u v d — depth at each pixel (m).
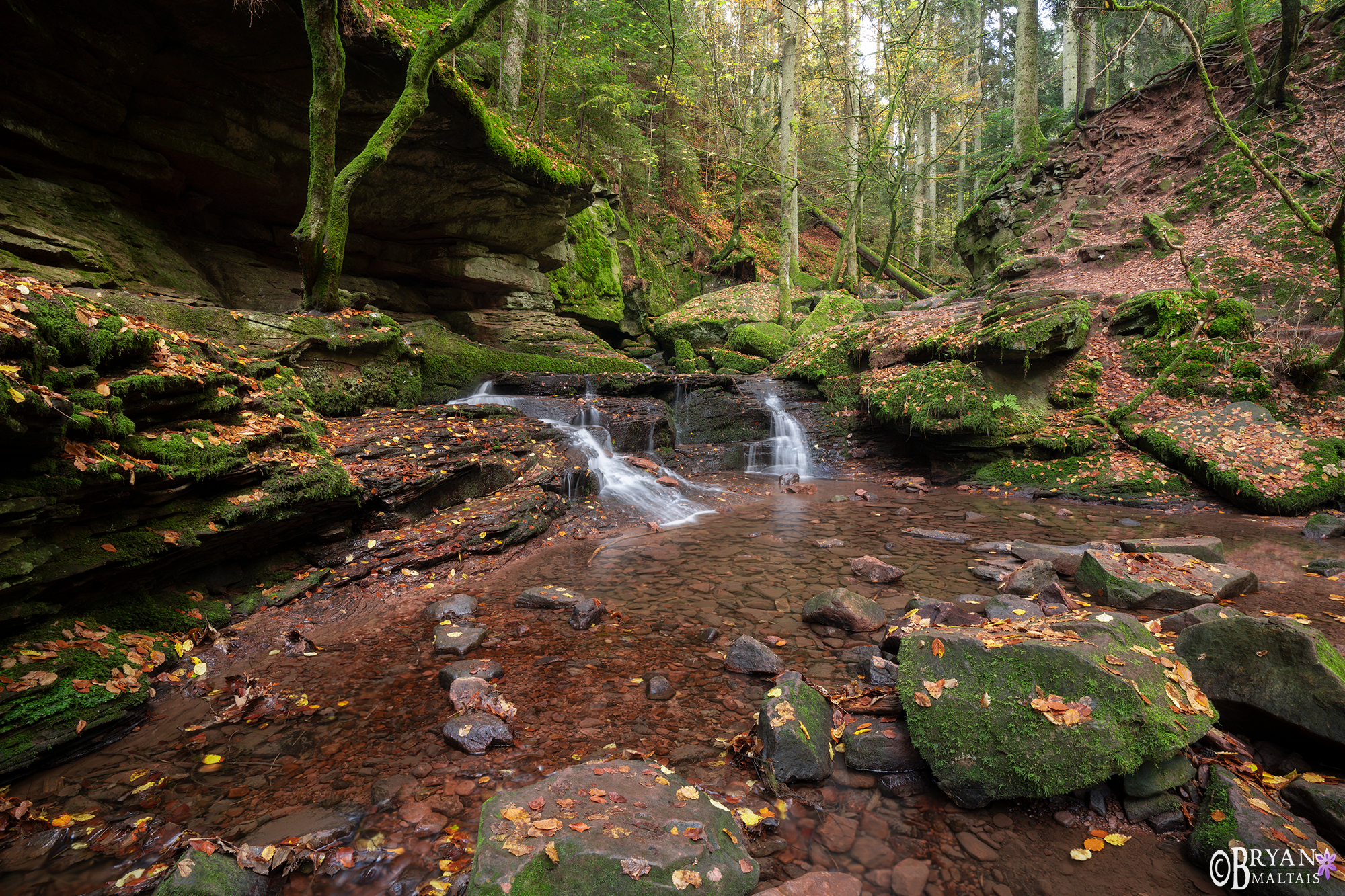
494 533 6.37
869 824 2.56
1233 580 4.63
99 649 3.53
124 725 3.30
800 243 29.11
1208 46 15.78
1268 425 8.43
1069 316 10.02
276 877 2.31
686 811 2.39
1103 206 15.99
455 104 9.43
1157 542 5.57
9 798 2.73
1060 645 2.82
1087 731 2.54
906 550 6.43
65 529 3.63
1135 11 7.59
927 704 2.85
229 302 9.30
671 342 19.31
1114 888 2.21
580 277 16.61
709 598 5.14
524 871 2.05
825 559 6.19
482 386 11.23
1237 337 9.77
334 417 7.98
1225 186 13.52
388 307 12.34
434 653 4.18
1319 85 13.34
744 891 2.16
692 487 9.80
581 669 3.91
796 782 2.78
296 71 8.24
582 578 5.70
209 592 4.66
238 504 4.59
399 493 6.02
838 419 12.54
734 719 3.32
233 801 2.71
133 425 4.00
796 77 20.17
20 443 3.23
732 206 27.16
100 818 2.61
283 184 9.62
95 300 6.13
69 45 6.90
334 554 5.47
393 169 10.12
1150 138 16.23
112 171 8.01
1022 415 9.79
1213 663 3.05
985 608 4.45
